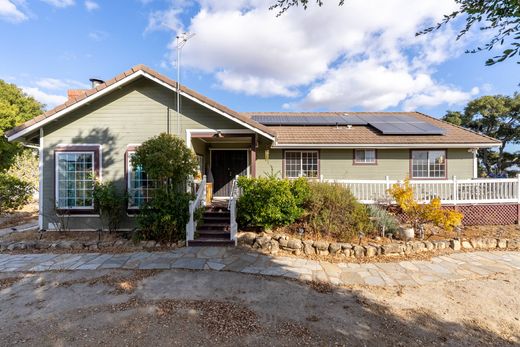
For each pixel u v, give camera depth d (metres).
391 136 12.98
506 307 4.40
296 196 8.12
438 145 12.16
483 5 2.00
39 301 4.50
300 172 12.71
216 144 12.76
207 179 12.54
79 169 9.20
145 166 7.67
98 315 4.02
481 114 26.22
